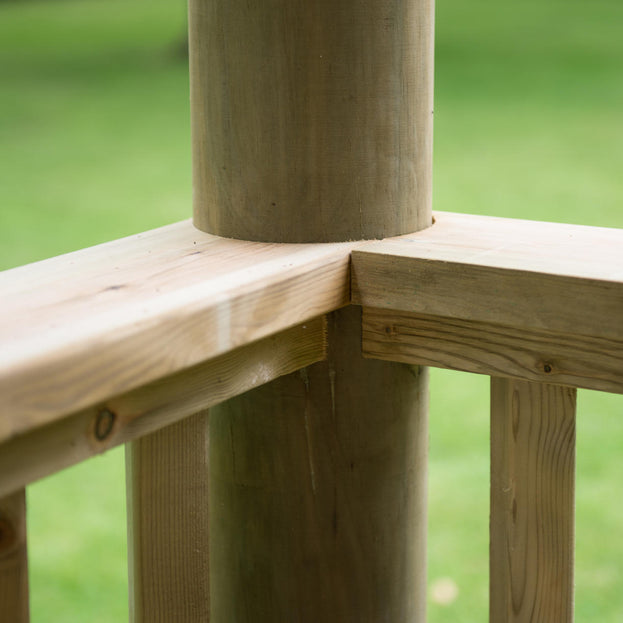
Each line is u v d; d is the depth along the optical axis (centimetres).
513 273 128
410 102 146
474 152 1087
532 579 139
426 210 152
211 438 153
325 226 144
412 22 144
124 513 444
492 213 862
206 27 143
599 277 123
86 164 1067
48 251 790
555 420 133
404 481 152
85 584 379
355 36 140
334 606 152
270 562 152
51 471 100
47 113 1299
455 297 133
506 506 138
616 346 124
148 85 1451
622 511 420
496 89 1391
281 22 138
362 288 140
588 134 1146
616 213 856
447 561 385
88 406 100
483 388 567
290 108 141
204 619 129
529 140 1130
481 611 349
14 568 104
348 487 148
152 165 1057
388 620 155
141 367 107
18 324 104
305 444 147
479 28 1814
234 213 146
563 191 931
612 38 1689
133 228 851
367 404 146
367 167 144
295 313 130
